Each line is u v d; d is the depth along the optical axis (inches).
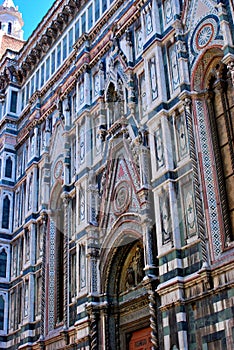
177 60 938.1
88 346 975.0
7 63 1667.1
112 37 1179.9
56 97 1378.0
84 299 1029.8
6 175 1524.4
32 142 1457.9
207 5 895.1
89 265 1024.2
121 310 986.1
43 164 1358.3
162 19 1022.4
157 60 980.6
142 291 939.3
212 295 735.1
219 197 786.8
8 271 1418.6
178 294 777.6
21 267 1363.2
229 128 812.6
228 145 807.7
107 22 1225.4
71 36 1401.3
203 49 877.8
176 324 770.2
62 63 1402.6
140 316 933.8
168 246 829.2
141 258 965.2
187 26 936.9
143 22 1071.0
